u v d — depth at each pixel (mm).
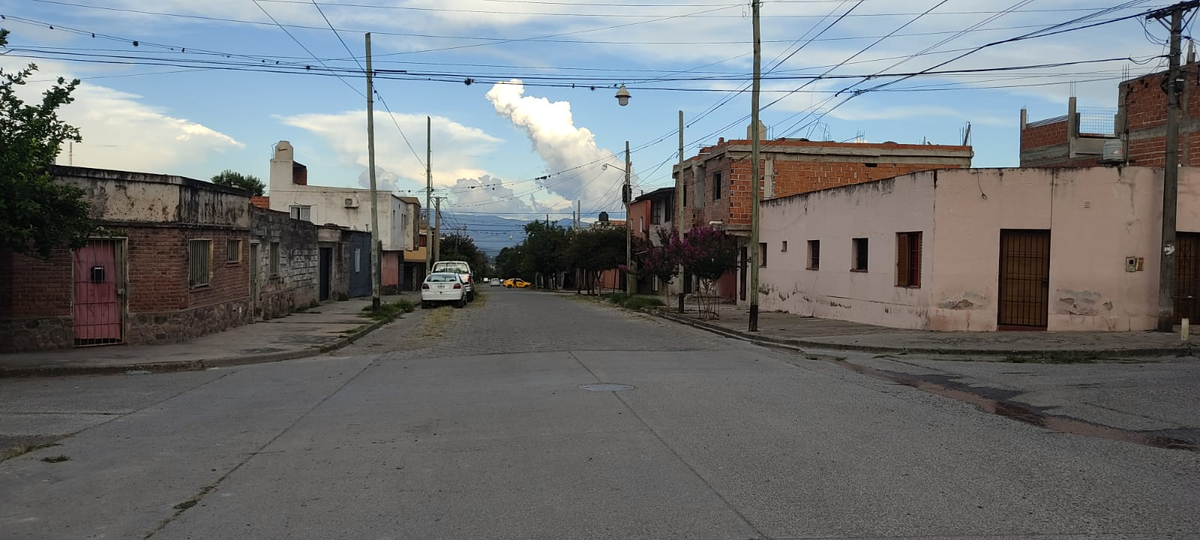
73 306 14992
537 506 5527
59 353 14297
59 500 5777
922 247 18781
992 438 7625
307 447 7438
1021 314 18078
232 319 19484
